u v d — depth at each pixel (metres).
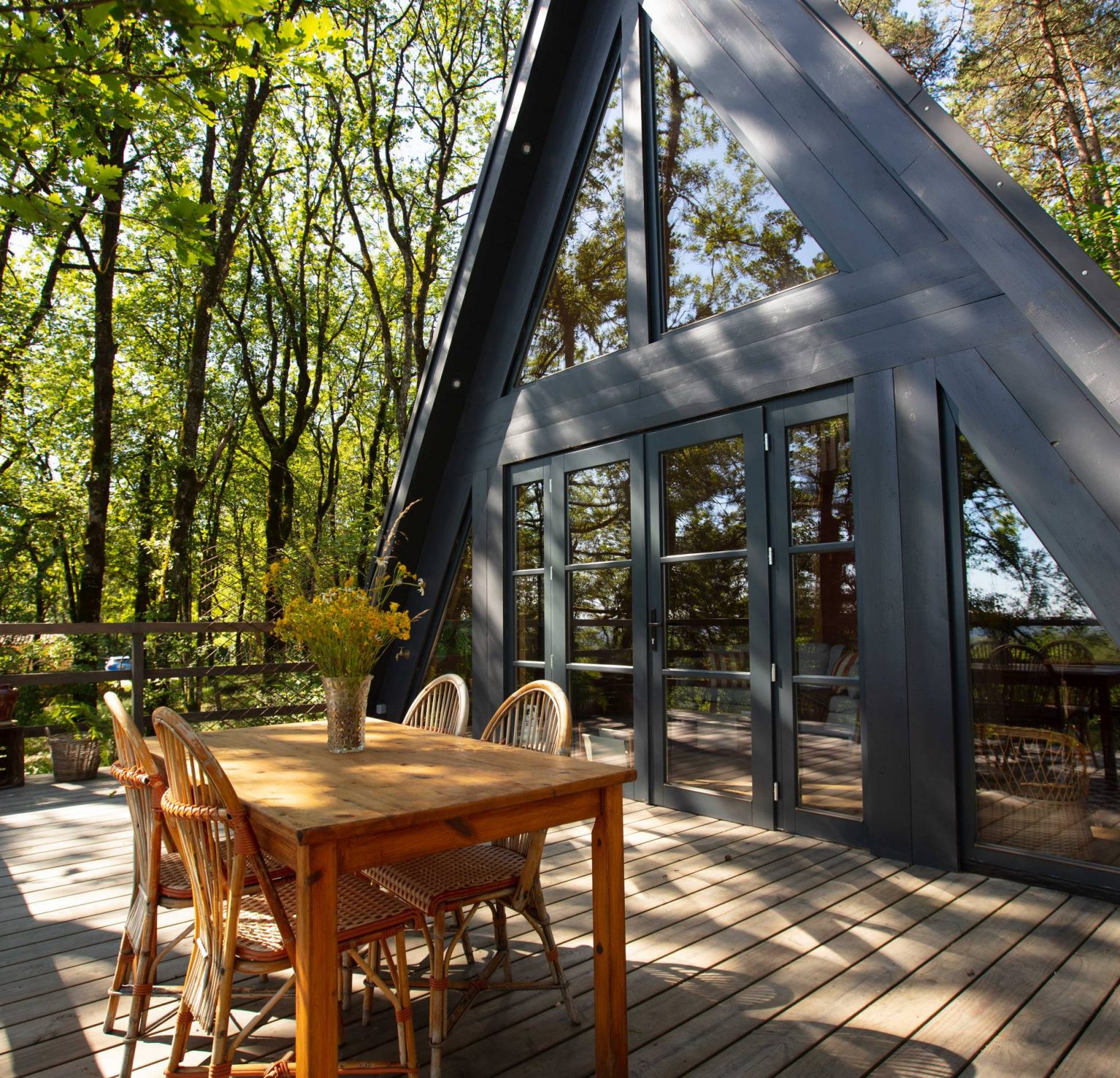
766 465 4.04
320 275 15.41
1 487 13.48
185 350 14.35
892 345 3.51
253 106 11.09
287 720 7.30
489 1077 1.89
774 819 3.90
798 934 2.65
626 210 4.95
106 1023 2.15
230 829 1.66
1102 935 2.60
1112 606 2.82
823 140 3.80
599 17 5.30
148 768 1.95
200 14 1.96
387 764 2.06
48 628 5.46
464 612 6.23
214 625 6.15
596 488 5.02
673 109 4.69
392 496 6.59
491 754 2.23
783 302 3.97
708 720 4.24
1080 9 9.34
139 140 9.91
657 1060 1.93
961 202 3.20
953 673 3.27
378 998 2.35
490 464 5.91
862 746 3.57
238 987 2.39
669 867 3.34
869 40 3.58
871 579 3.54
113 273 10.59
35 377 13.39
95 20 1.94
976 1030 2.05
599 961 1.89
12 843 4.07
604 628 4.91
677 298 4.65
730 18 4.24
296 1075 1.48
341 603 2.29
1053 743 3.04
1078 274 2.89
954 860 3.23
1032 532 3.09
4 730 5.52
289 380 16.59
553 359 5.54
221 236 10.94
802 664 3.82
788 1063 1.91
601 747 4.88
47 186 2.44
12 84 2.26
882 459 3.53
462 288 5.92
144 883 2.07
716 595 4.24
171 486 14.55
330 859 1.48
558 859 3.56
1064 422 2.97
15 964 2.58
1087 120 9.59
